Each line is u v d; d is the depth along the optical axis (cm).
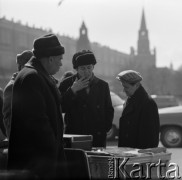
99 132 666
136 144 619
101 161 503
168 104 4078
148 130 612
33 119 425
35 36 12294
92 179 502
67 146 521
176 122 1706
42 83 439
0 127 641
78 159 484
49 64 467
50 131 427
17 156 430
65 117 669
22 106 429
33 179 370
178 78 14575
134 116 619
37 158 423
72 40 14000
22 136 428
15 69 10875
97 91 669
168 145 1725
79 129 658
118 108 1947
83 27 14438
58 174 447
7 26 11106
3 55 10900
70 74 802
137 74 621
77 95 661
